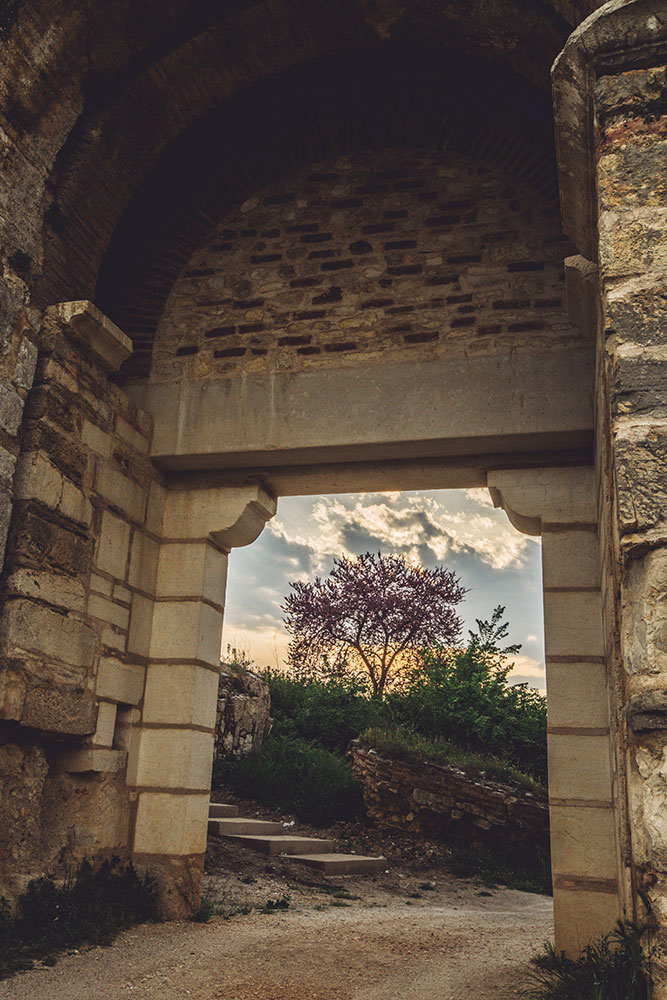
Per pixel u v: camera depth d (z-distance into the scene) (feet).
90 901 15.30
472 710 40.47
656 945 7.55
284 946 15.38
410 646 56.18
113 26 16.30
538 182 18.84
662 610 7.99
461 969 14.33
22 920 13.83
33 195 15.96
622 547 8.32
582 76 9.99
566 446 17.52
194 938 15.34
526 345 17.81
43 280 16.88
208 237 20.62
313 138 20.21
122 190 18.45
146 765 17.79
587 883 14.82
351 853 29.76
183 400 19.40
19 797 14.53
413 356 18.37
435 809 31.83
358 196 20.04
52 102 16.12
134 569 18.25
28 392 15.40
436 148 19.71
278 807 33.68
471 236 19.01
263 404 18.88
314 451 18.44
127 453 18.25
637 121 9.48
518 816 30.91
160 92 17.67
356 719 42.52
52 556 15.46
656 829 7.64
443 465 18.39
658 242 9.01
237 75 18.19
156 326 20.12
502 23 16.16
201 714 18.39
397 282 19.08
